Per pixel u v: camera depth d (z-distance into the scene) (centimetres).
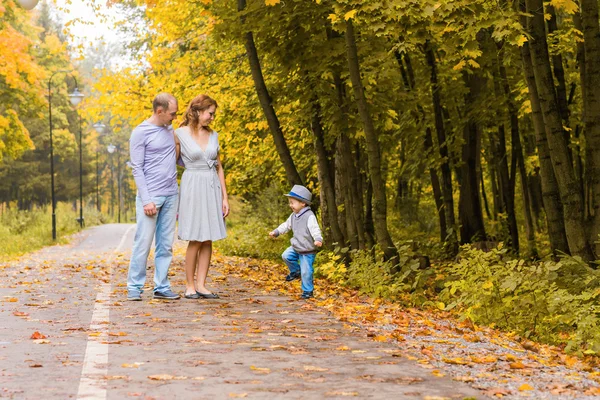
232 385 505
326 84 1470
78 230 5022
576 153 1925
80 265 1744
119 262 1883
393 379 527
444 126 1984
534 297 912
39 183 7975
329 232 1830
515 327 909
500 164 2123
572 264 991
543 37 1115
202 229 1003
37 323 789
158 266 1009
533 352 730
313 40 1414
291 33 1417
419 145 2033
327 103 1485
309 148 2156
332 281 1334
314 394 480
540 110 1188
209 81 2198
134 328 755
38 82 4291
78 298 1022
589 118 1118
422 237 2272
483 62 1625
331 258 1368
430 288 1303
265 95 1475
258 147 2312
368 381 520
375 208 1324
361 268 1254
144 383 511
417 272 1191
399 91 1659
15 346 651
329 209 1548
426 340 721
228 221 3891
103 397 470
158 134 997
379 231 1321
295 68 1438
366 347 661
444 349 669
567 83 1828
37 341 669
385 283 1164
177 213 1016
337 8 1081
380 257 1321
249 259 2111
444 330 834
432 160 1927
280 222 2517
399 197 2792
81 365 571
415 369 564
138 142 988
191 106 1009
